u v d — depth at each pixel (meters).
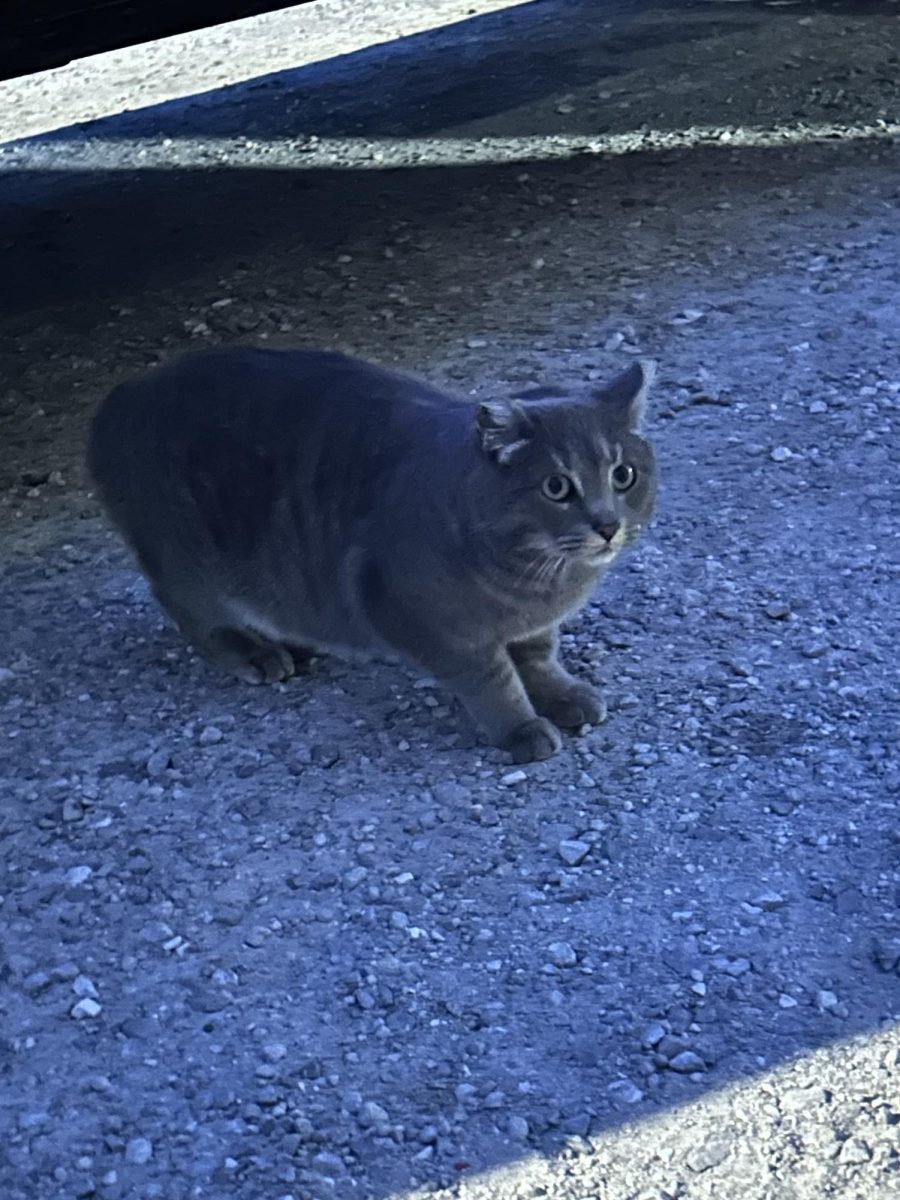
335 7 3.86
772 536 1.65
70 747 1.49
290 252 2.45
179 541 1.50
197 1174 1.11
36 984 1.25
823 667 1.48
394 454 1.39
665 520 1.69
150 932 1.29
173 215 2.66
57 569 1.76
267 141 2.96
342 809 1.38
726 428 1.84
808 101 2.76
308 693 1.53
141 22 2.42
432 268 2.33
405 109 3.03
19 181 2.95
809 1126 1.10
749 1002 1.18
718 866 1.29
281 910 1.29
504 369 2.02
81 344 2.26
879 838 1.30
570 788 1.38
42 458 1.98
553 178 2.57
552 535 1.29
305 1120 1.13
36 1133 1.14
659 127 2.73
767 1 3.37
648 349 2.02
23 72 2.38
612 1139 1.11
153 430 1.49
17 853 1.37
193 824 1.38
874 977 1.19
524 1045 1.17
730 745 1.41
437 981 1.22
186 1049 1.19
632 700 1.46
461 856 1.33
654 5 3.48
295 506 1.45
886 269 2.14
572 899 1.28
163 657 1.60
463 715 1.48
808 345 1.98
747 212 2.36
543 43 3.31
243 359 1.50
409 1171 1.10
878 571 1.59
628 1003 1.19
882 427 1.81
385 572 1.38
